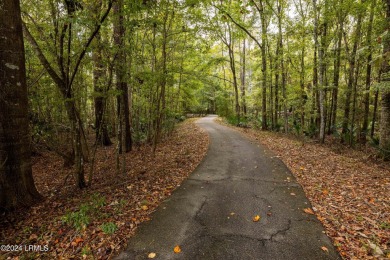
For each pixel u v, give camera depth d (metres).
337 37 11.12
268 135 13.35
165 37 7.77
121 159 9.07
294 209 3.98
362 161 7.41
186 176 6.00
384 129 7.48
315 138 13.06
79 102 7.41
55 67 7.25
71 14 4.00
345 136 11.28
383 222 3.41
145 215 3.88
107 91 5.31
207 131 15.77
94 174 7.31
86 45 4.45
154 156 8.66
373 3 8.51
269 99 18.59
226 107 26.98
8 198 4.09
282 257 2.76
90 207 4.02
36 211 4.19
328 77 13.96
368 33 8.89
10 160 4.12
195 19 8.34
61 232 3.38
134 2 4.27
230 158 7.82
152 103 8.95
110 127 15.77
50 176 7.68
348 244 2.97
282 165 6.75
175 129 18.86
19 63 4.09
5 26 3.84
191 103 23.06
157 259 2.79
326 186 4.99
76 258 2.84
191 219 3.72
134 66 7.00
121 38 5.27
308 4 11.50
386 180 5.20
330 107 14.57
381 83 6.31
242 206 4.15
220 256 2.81
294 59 12.91
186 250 2.94
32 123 8.52
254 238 3.16
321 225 3.45
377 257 2.70
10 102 4.02
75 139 5.40
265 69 14.73
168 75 7.39
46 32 5.40
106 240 3.15
